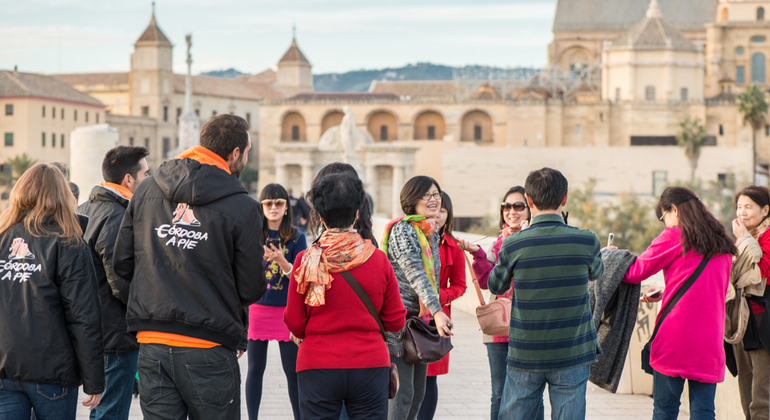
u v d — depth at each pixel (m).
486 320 5.89
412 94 140.62
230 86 159.50
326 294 4.61
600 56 138.00
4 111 112.31
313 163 97.12
